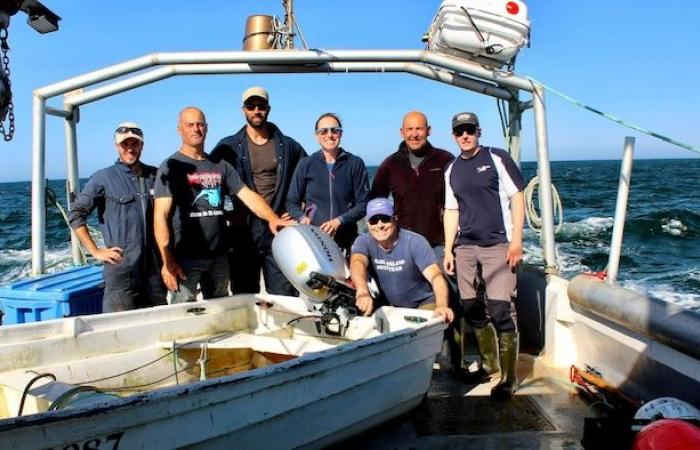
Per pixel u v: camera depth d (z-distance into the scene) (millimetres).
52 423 2279
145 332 4148
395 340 3496
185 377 4219
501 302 4215
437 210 4980
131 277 4359
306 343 4234
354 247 4402
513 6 4793
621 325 3922
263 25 4918
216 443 2779
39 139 4973
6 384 3383
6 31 2766
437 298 4023
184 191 4371
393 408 3678
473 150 4305
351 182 4930
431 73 5129
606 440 3145
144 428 2523
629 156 4145
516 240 4145
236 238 5074
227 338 4398
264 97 4801
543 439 3594
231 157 4938
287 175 5059
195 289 4598
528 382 4457
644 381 3869
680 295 11898
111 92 5168
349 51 4797
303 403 3086
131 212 4312
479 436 3654
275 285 5098
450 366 4891
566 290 4660
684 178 49219
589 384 4168
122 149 4277
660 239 18578
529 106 5289
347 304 4227
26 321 4707
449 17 4789
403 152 5051
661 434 2555
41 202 5086
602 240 18531
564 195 34469
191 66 4883
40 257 5168
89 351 3889
